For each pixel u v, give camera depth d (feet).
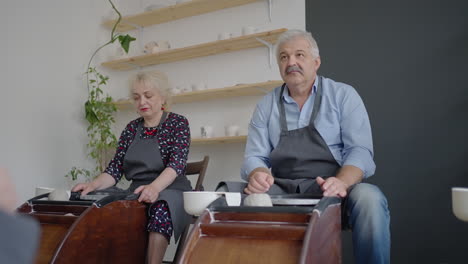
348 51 9.75
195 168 7.80
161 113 7.50
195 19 12.10
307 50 6.11
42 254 5.28
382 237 4.74
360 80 9.57
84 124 12.32
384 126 9.25
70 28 12.14
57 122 11.51
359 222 4.83
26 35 10.91
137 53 12.96
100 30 13.07
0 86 10.16
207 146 11.55
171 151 7.14
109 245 5.49
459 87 8.69
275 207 3.75
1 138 10.05
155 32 12.77
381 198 4.84
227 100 11.42
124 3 13.32
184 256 3.58
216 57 11.68
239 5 11.41
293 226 3.60
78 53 12.32
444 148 8.71
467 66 8.65
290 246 3.49
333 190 4.46
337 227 4.12
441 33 8.92
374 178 9.25
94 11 12.94
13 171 10.26
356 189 4.99
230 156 11.23
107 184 7.26
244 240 3.67
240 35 11.35
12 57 10.52
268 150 6.45
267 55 10.94
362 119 5.91
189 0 11.70
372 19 9.57
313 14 10.26
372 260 4.72
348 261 9.26
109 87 13.20
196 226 3.77
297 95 6.31
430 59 8.97
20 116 10.55
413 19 9.18
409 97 9.09
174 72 12.33
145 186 6.12
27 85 10.81
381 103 9.32
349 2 9.84
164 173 6.59
